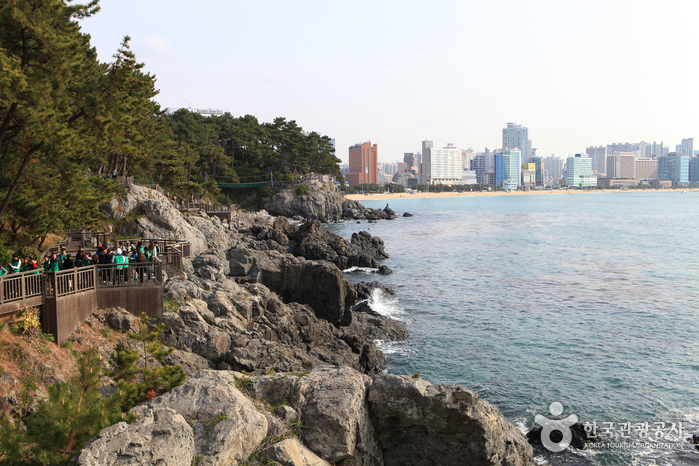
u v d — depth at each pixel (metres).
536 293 54.91
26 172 25.95
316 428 14.95
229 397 14.29
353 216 171.50
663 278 62.41
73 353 19.06
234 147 159.38
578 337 39.53
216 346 25.05
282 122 176.38
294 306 36.16
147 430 11.34
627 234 113.50
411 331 41.72
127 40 39.88
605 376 32.03
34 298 19.17
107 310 23.34
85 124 25.58
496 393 29.84
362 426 15.88
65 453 12.01
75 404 12.88
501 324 43.22
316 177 168.00
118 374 16.75
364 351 34.34
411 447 17.05
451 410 16.30
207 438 12.79
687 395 29.23
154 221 50.62
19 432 12.12
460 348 37.47
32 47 23.17
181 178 96.50
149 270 24.84
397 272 69.25
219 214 91.50
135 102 26.44
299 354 29.28
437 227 136.62
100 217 32.84
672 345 37.31
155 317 24.50
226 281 32.88
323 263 43.00
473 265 73.94
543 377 32.00
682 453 23.48
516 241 102.81
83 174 26.70
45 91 21.53
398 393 16.42
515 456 18.05
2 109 22.58
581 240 103.25
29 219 25.44
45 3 22.12
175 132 123.94
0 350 17.28
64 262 22.22
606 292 54.88
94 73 34.06
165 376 16.25
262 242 77.44
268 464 13.19
